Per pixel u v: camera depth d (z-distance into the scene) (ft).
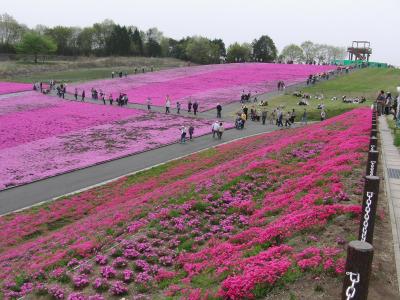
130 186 102.89
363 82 283.38
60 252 57.21
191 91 269.44
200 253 47.78
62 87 253.85
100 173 118.01
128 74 368.07
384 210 45.83
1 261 64.08
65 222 85.05
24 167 122.72
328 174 60.08
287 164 77.30
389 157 73.10
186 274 44.37
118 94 262.67
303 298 31.35
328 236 40.50
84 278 47.06
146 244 53.36
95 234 61.98
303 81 299.58
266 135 140.67
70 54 589.32
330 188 53.06
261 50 599.98
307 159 78.02
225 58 621.31
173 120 189.67
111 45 584.81
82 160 129.39
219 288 36.04
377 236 39.24
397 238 38.68
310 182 58.08
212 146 142.31
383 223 42.32
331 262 33.81
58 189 105.81
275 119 190.70
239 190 67.72
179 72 361.10
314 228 42.37
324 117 181.78
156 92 268.82
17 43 553.64
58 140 154.10
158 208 66.95
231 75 334.24
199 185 74.49
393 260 34.78
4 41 595.47
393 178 59.47
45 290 46.11
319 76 309.63
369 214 31.12
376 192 30.94
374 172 44.39
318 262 34.58
